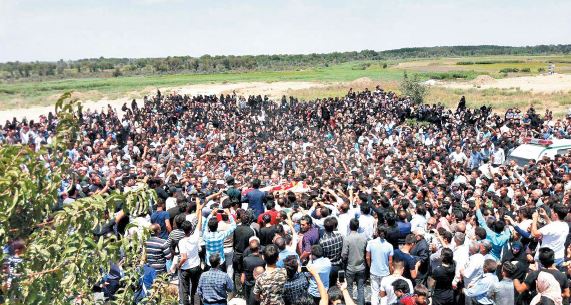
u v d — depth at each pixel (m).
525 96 56.66
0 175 3.59
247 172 20.78
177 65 143.50
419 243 9.30
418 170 17.50
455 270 8.37
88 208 3.99
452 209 11.31
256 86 74.81
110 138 28.12
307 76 99.00
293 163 22.83
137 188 4.43
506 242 9.30
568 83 67.31
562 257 9.46
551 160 18.66
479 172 17.39
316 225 10.54
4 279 3.70
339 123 35.31
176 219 9.69
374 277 8.98
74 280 3.94
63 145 4.21
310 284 8.33
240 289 10.14
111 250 4.12
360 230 10.12
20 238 3.81
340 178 15.50
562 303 7.66
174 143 26.98
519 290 8.19
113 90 75.44
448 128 33.12
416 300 6.95
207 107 41.47
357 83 71.38
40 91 78.50
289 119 36.81
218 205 11.82
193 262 9.57
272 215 10.38
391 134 31.08
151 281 7.75
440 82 79.69
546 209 11.18
